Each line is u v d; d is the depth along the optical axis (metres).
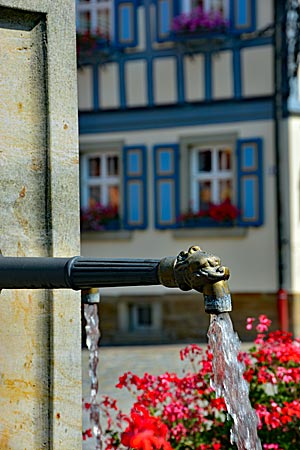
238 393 2.85
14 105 3.08
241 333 13.31
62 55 3.12
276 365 4.66
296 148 19.69
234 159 20.36
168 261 2.52
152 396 4.45
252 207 20.08
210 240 20.45
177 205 20.83
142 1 20.95
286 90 19.59
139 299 20.31
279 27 19.59
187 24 20.27
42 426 3.10
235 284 20.20
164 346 12.10
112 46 21.17
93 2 21.30
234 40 20.20
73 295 3.14
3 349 3.07
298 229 19.62
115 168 21.52
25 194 3.09
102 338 13.29
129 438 3.52
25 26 3.10
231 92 20.30
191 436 4.54
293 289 19.47
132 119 21.16
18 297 3.08
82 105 21.48
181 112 20.75
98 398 7.25
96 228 21.25
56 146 3.10
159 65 20.89
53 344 3.09
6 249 3.05
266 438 4.49
